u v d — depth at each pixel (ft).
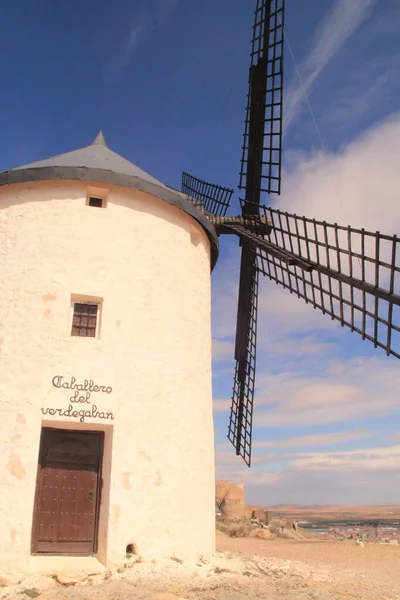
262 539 78.07
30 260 33.88
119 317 34.01
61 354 32.07
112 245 35.35
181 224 39.45
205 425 37.29
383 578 37.29
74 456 31.99
